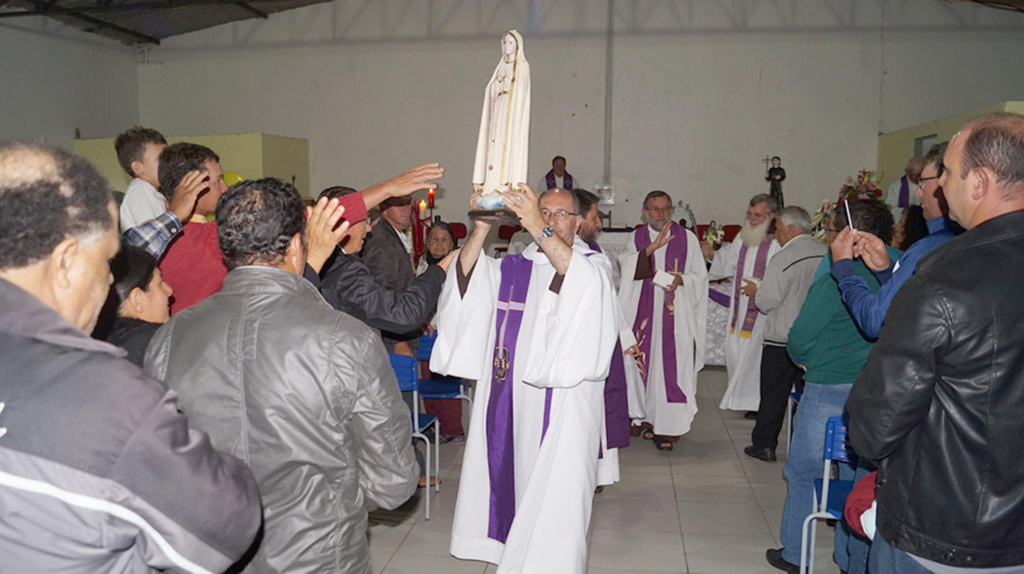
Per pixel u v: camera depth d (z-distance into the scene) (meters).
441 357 2.82
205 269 2.32
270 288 1.46
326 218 1.91
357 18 11.70
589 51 11.31
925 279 1.50
